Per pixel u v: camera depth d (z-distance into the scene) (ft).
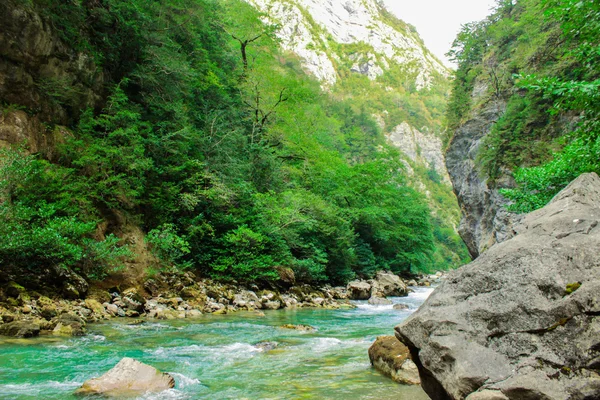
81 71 52.95
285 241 70.23
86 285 38.11
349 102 452.35
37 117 45.78
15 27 44.24
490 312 11.80
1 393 16.96
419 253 137.18
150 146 55.93
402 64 646.74
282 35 515.50
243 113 88.33
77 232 37.96
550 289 11.23
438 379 11.79
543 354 10.35
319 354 25.80
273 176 79.71
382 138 353.51
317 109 132.67
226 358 24.39
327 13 650.84
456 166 153.69
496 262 12.87
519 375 10.21
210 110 73.36
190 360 23.76
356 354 25.80
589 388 9.37
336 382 19.40
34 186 38.88
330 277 84.23
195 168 61.21
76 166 46.55
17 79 44.29
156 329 33.37
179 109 61.67
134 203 50.75
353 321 42.70
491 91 144.66
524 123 105.09
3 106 42.65
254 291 59.21
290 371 21.53
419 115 520.83
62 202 39.96
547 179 36.22
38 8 47.65
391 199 127.75
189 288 49.47
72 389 17.62
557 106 24.27
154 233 51.47
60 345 25.44
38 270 35.55
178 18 73.92
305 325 36.81
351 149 266.16
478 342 11.52
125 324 34.37
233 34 97.45
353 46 617.62
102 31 60.08
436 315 12.78
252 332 33.73
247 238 61.26
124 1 62.39
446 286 13.71
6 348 23.97
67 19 53.11
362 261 102.94
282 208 71.67
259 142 82.74
